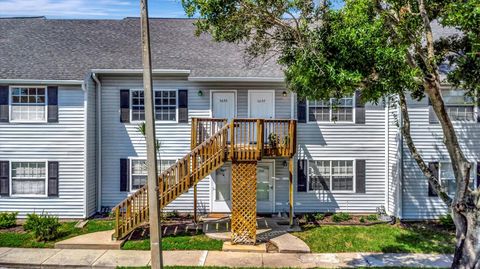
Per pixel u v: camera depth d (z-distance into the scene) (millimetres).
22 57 15359
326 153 15438
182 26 18547
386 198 15445
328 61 8094
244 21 9836
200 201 15633
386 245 11766
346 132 15453
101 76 15352
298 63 8672
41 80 14062
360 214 15477
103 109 15461
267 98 15336
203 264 10180
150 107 7598
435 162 14375
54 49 16141
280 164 15578
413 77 7789
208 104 15352
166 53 16078
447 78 10406
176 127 15391
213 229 13242
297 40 9867
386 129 15383
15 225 13781
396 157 14664
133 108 15508
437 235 12750
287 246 11477
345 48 7852
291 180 13633
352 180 15547
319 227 13648
